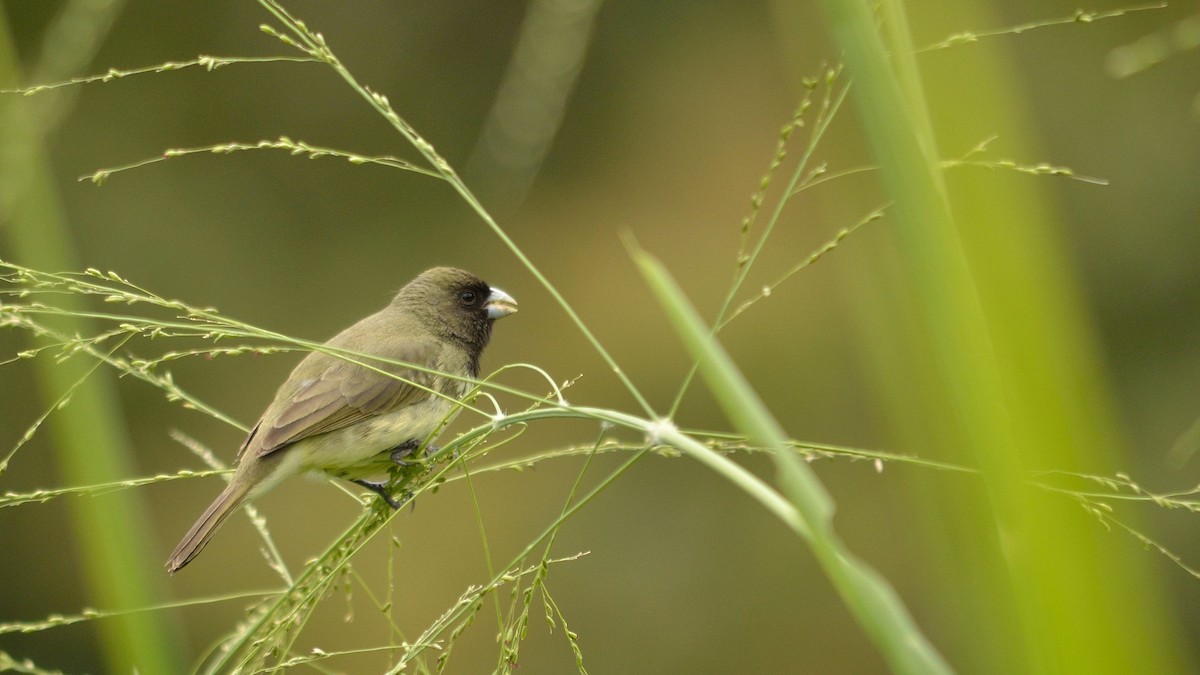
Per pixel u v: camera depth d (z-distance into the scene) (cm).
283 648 407
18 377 1409
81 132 1502
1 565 1404
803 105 354
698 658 1405
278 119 1586
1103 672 162
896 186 183
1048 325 172
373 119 1608
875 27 190
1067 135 1441
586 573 1446
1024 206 178
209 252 1524
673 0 1645
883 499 1405
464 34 1627
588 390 1548
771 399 1492
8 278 390
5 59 418
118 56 1537
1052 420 168
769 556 1438
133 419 1443
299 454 702
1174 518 1276
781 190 1591
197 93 1558
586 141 1653
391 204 1605
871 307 215
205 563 1425
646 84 1650
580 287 1603
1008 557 168
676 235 1606
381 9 1616
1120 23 1453
